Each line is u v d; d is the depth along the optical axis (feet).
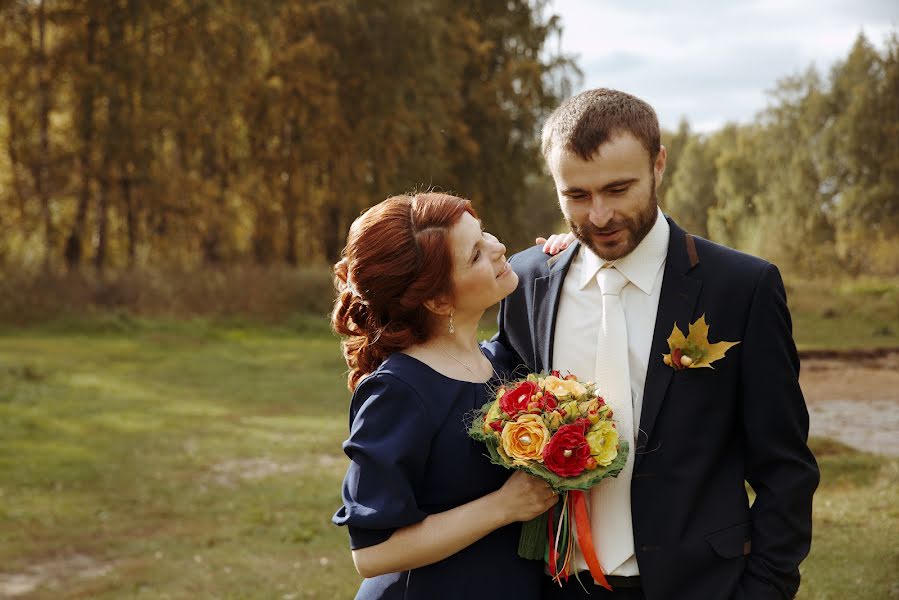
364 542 7.07
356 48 74.23
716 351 7.17
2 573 19.49
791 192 115.75
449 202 7.77
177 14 70.69
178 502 24.76
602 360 7.54
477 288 7.69
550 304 7.97
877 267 103.04
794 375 7.41
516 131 88.28
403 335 7.73
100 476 27.50
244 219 85.66
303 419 36.35
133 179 70.74
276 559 19.98
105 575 19.19
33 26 76.95
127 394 40.98
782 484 7.23
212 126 72.59
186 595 17.88
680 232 7.73
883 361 49.90
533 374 7.68
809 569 16.65
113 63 68.69
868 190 108.27
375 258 7.65
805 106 117.39
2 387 40.91
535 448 6.91
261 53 74.74
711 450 7.32
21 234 77.97
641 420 7.36
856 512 20.11
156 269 71.05
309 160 76.23
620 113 7.01
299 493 25.46
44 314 63.98
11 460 29.14
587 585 7.60
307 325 66.23
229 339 61.21
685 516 7.24
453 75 80.43
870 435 30.53
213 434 33.37
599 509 7.47
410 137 77.20
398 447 7.09
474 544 7.38
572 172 7.07
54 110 72.33
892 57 111.75
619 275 7.59
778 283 7.41
